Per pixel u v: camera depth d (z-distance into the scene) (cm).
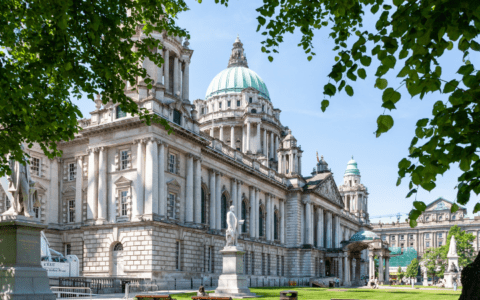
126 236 5691
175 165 6319
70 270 5022
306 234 10250
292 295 3145
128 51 1961
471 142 912
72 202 6512
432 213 19900
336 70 1150
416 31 957
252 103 12650
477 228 18325
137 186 5753
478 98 909
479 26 916
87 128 6144
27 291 2055
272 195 9594
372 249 10400
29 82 1761
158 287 5444
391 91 934
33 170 6247
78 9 1678
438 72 952
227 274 4103
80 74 1802
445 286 8956
